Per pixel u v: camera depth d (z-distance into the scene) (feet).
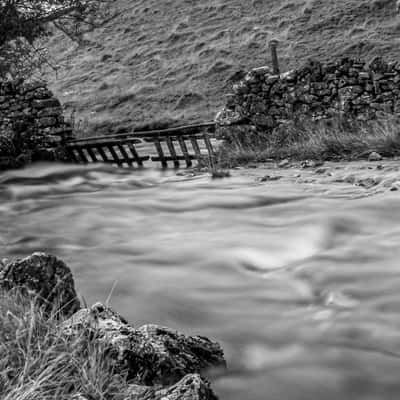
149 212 32.45
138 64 143.54
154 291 17.97
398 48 115.14
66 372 9.93
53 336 10.92
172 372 11.17
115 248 24.12
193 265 20.81
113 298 17.47
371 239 21.95
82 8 65.72
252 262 21.02
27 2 62.44
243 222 27.48
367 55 115.85
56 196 41.91
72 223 31.17
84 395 9.33
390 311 15.03
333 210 26.73
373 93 52.49
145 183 44.42
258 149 50.57
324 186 33.27
